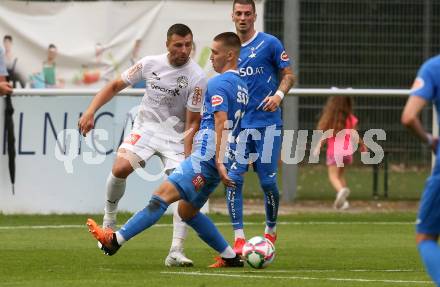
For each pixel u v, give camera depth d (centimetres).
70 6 5816
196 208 3256
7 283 2814
